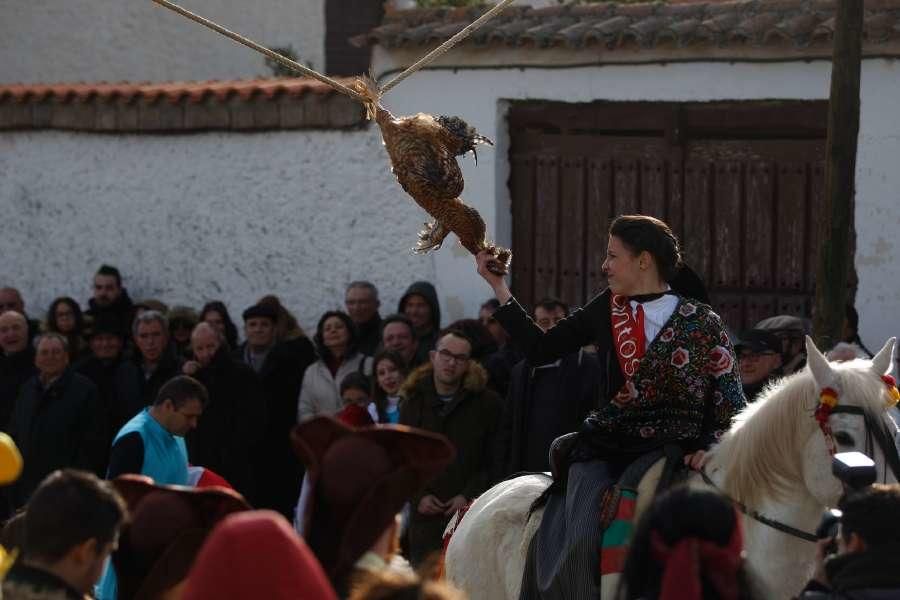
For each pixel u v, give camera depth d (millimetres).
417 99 23234
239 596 5789
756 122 21328
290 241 24609
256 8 34500
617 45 21516
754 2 21109
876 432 10445
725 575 6996
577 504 11453
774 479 10812
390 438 7488
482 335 19859
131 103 25703
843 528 7852
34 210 26844
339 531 7348
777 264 21453
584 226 22625
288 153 24547
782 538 10773
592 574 11195
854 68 16234
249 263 25000
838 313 16406
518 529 12367
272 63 34344
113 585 12297
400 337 20188
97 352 21922
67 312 24047
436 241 11672
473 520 12688
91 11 34562
